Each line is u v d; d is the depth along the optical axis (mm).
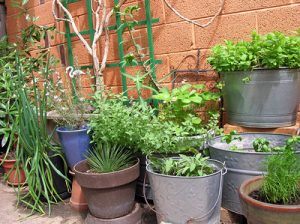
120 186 1806
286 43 1771
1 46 3182
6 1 3717
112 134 1896
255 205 1286
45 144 2273
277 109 1833
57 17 2996
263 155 1596
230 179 1720
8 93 2557
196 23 2338
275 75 1769
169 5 2387
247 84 1825
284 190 1335
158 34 2551
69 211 2213
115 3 2658
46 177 2254
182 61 2471
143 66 2439
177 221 1584
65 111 2266
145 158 2018
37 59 2957
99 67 2709
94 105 2260
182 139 1854
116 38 2775
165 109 2145
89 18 2832
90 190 1818
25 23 3520
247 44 1914
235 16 2215
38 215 2182
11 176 2701
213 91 2357
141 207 2076
